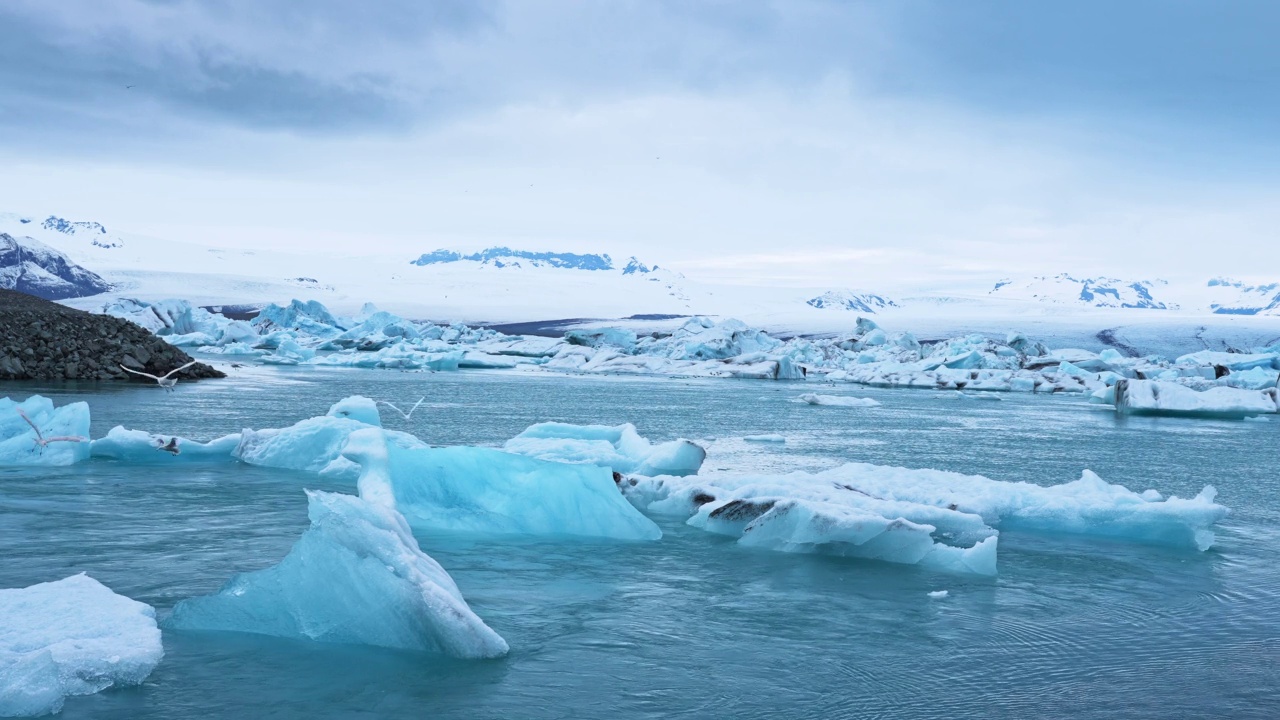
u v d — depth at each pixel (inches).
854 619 276.7
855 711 208.5
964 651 250.5
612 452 558.9
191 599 248.7
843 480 445.4
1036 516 419.2
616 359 2336.4
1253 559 368.2
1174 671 238.1
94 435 671.8
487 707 203.8
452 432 783.1
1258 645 260.5
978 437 882.8
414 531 373.1
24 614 231.0
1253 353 2108.8
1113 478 621.3
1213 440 912.3
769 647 250.1
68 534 351.3
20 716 189.2
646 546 366.0
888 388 1894.7
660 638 254.8
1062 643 259.1
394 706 202.5
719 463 630.5
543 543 363.9
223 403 989.8
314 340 2893.7
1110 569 346.3
